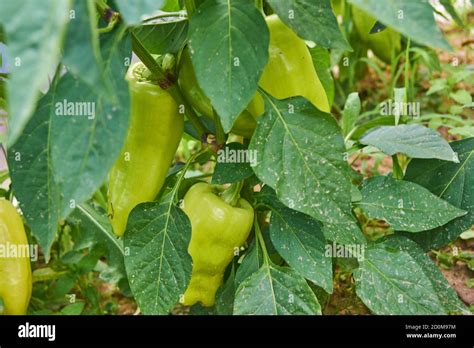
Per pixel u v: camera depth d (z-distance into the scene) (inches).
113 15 20.1
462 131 29.9
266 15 24.2
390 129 24.9
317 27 20.3
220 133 23.3
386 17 15.8
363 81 48.2
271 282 22.8
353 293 28.8
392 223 23.5
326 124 21.3
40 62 13.4
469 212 24.2
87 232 28.8
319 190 21.0
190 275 22.4
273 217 23.1
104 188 31.0
